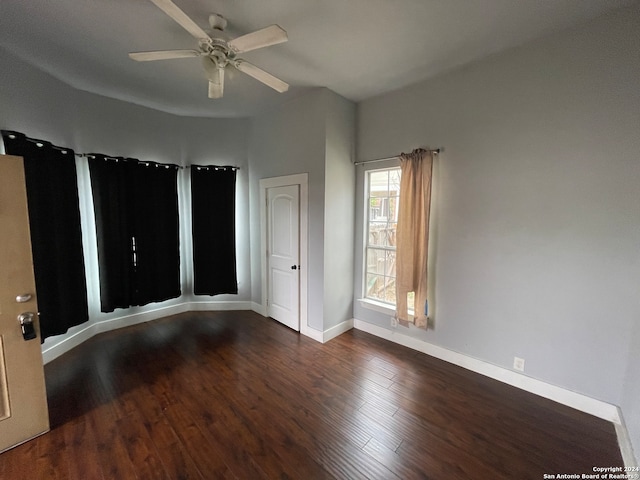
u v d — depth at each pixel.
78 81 2.99
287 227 3.67
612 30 1.95
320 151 3.20
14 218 1.78
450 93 2.73
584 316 2.14
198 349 3.12
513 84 2.37
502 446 1.84
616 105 1.96
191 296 4.30
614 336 2.03
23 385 1.82
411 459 1.74
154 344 3.22
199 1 1.84
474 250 2.66
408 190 2.93
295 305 3.63
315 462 1.71
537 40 2.24
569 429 1.98
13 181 1.78
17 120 2.50
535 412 2.15
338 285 3.47
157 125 3.81
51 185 2.73
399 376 2.62
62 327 2.84
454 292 2.81
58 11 1.93
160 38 2.25
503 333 2.53
